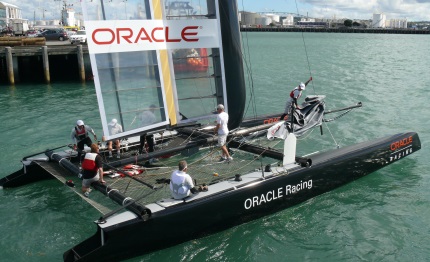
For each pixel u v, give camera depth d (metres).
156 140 11.33
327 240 8.02
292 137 9.33
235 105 10.60
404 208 9.26
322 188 9.82
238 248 7.73
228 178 8.81
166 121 9.73
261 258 7.45
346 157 10.19
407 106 19.47
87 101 22.52
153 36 9.19
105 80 8.69
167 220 7.41
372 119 16.91
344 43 83.25
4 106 20.81
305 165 9.38
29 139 14.67
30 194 9.81
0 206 9.17
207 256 7.46
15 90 26.17
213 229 8.05
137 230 7.13
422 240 7.99
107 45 8.58
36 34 50.25
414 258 7.43
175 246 7.70
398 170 11.41
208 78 10.24
